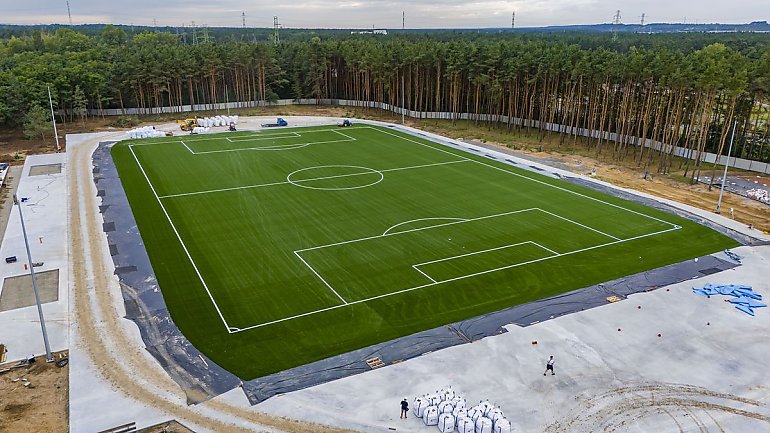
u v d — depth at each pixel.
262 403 25.64
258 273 38.22
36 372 27.81
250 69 113.75
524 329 32.06
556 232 46.44
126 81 100.25
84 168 65.25
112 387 26.59
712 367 29.08
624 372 28.52
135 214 49.47
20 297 34.94
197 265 39.44
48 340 30.25
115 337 30.75
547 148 80.12
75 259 40.38
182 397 26.00
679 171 67.94
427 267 39.41
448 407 24.58
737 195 58.59
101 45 151.62
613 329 32.31
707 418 25.34
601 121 76.00
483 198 55.28
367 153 74.69
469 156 73.81
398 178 62.09
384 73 105.06
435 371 28.22
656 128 70.38
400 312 33.50
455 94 98.50
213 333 31.16
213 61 107.12
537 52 88.75
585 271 39.41
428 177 62.78
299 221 48.00
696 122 69.50
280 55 121.69
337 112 111.31
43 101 87.56
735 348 30.77
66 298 34.84
